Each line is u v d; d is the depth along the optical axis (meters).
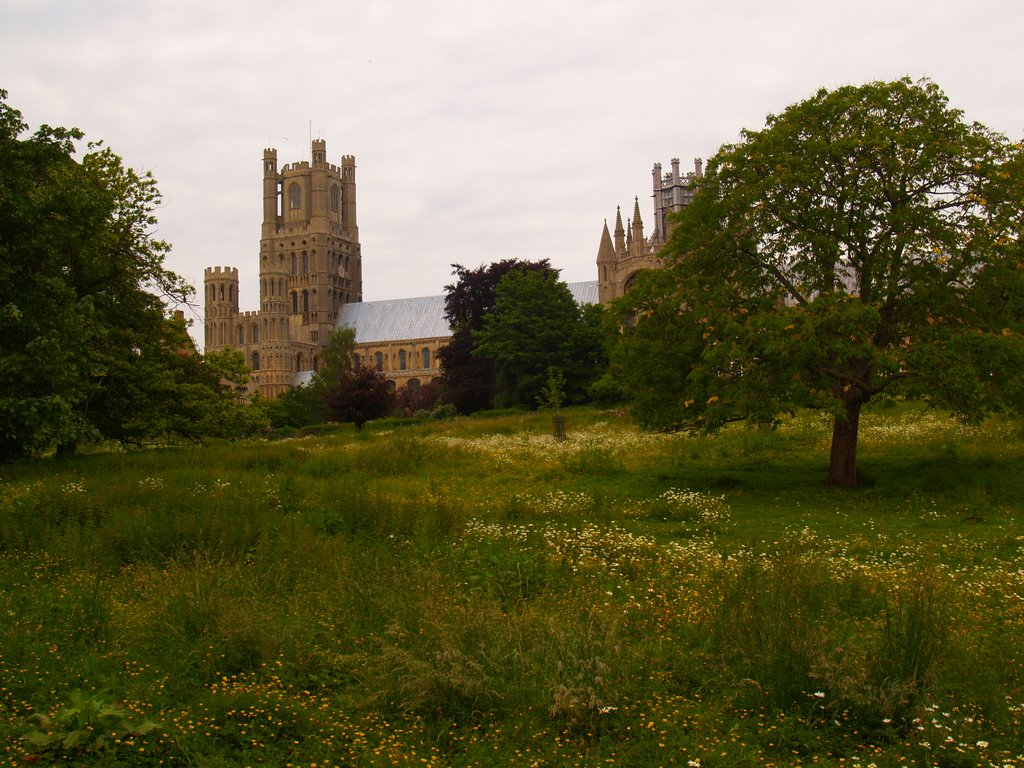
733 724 8.03
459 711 8.34
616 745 7.63
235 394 46.88
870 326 24.48
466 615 9.81
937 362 23.75
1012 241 25.48
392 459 33.59
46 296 25.58
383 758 7.33
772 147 26.97
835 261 26.39
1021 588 13.02
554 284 84.25
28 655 9.34
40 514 18.34
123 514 18.03
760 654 8.94
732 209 26.95
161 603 11.03
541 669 8.76
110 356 37.41
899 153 25.66
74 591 12.19
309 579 12.95
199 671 9.27
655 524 20.72
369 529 18.16
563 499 23.64
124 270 38.25
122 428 40.16
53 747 7.12
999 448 28.97
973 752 7.48
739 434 37.28
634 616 11.13
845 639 9.70
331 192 184.38
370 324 171.12
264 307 164.88
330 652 9.70
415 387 152.12
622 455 34.75
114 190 38.34
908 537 18.39
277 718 8.08
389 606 10.92
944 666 8.78
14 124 25.42
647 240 124.81
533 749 7.61
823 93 27.52
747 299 27.27
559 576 13.59
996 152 25.70
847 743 7.81
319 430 83.19
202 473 27.89
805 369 25.69
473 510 21.88
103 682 8.70
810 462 31.30
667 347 27.69
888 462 29.52
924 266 25.52
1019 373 23.48
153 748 7.27
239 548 15.23
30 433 22.92
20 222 24.86
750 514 22.22
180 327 43.00
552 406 73.44
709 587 12.44
